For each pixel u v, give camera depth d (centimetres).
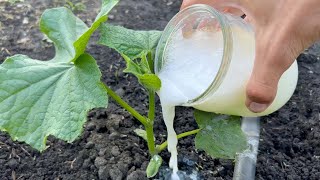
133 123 34
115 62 40
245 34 26
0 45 42
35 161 32
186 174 31
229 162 32
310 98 38
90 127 33
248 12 25
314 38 24
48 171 31
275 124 36
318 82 40
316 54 43
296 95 38
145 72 27
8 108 26
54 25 29
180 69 26
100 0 49
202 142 28
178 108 35
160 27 46
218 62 25
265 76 23
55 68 27
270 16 24
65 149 32
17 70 26
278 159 33
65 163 31
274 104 27
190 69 25
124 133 33
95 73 26
